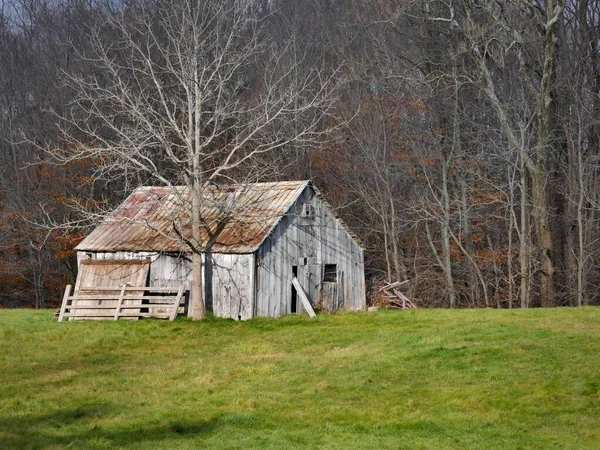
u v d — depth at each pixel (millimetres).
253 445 14844
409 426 16031
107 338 27188
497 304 42250
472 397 17984
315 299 34188
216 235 31641
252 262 31016
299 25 53281
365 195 44844
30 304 52781
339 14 54844
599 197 42969
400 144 48062
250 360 22938
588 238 41500
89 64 51125
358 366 21391
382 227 47688
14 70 55844
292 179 49000
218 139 47719
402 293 43094
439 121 47031
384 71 48219
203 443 14969
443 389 18797
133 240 33375
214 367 22078
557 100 43969
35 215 48125
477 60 41406
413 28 49469
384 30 50531
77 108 50594
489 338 23609
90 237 34375
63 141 49875
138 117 34094
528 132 44312
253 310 30969
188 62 32812
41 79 54156
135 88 46281
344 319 30609
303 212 33875
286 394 18938
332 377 20469
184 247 31438
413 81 45250
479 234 47406
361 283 36906
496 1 41969
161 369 22047
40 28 57469
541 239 39750
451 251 46188
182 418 16922
